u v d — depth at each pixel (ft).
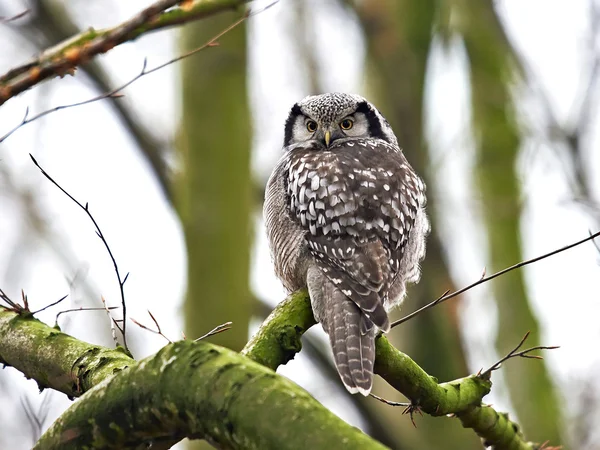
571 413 51.21
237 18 36.99
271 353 20.70
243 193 36.76
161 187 44.57
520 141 48.78
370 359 21.99
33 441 26.48
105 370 18.62
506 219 48.37
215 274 35.58
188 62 37.01
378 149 30.73
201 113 36.73
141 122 45.01
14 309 20.94
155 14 19.12
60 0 45.37
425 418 44.55
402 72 45.16
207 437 14.16
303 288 25.66
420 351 44.32
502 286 48.83
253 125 38.52
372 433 45.11
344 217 26.73
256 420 13.08
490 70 48.78
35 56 20.04
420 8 45.65
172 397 14.24
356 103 33.45
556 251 22.21
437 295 44.45
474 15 48.67
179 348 14.53
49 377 19.63
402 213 27.58
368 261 25.94
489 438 24.68
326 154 29.12
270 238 29.09
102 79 43.78
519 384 48.42
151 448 16.94
